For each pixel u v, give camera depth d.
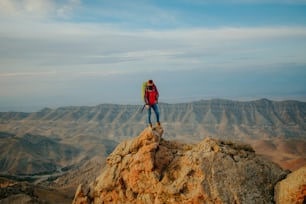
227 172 19.09
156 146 21.48
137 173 21.41
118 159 23.14
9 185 93.19
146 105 23.66
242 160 19.94
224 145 21.20
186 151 22.16
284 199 17.94
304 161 133.12
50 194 100.25
